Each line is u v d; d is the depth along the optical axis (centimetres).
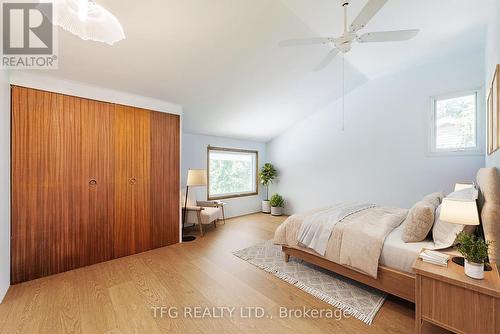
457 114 339
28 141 234
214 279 239
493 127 203
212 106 385
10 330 165
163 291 216
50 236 248
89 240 275
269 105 428
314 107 483
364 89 426
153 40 230
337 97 461
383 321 173
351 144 448
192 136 474
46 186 246
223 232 417
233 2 207
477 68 314
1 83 202
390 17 243
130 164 310
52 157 249
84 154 271
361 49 312
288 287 223
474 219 152
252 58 288
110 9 191
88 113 274
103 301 200
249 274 251
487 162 262
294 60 313
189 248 334
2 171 203
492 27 220
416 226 189
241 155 582
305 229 253
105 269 264
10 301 199
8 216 220
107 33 145
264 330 165
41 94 242
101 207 284
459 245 146
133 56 245
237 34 245
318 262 242
